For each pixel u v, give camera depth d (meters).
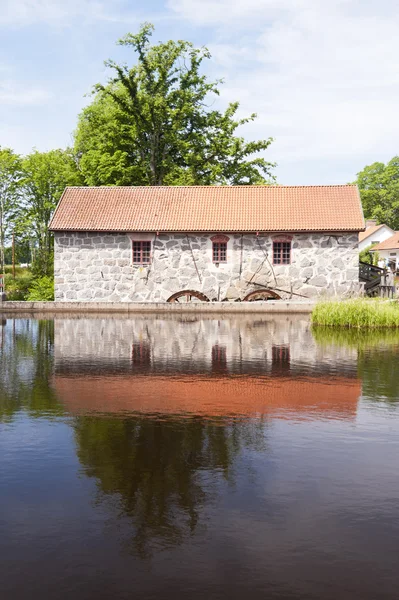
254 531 3.53
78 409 6.64
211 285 26.19
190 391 7.70
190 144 37.34
